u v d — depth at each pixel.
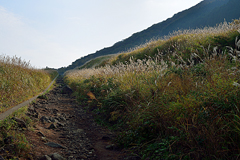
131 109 4.89
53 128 4.66
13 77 7.69
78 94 10.20
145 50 14.62
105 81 8.45
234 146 2.38
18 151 2.83
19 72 9.02
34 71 12.52
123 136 3.94
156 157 2.85
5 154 2.66
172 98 4.04
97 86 8.73
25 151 2.93
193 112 3.11
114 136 4.40
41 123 4.85
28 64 11.40
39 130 4.17
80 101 8.70
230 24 10.11
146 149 3.23
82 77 15.03
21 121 3.96
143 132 3.74
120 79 7.19
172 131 3.24
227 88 3.08
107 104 5.92
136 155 3.24
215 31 10.27
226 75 3.79
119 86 6.48
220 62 5.12
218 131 2.60
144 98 4.74
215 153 2.37
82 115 6.40
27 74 9.85
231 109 2.77
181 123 3.06
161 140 3.26
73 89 12.83
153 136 3.53
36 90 9.64
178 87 4.34
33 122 4.54
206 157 2.41
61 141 3.87
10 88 6.58
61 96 10.50
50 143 3.58
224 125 2.60
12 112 4.51
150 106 3.95
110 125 5.21
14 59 10.08
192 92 3.65
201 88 3.67
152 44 15.52
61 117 5.69
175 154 2.72
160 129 3.55
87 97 8.77
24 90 7.80
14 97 6.41
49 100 8.62
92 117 6.12
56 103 8.15
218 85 3.34
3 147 2.81
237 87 2.93
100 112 6.26
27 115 5.00
